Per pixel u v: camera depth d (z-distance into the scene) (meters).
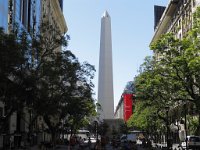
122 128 155.25
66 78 38.41
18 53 28.28
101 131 145.12
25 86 30.58
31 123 39.19
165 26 104.75
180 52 38.41
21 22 65.88
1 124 32.25
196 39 35.88
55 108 37.25
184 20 76.19
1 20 53.16
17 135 58.31
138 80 43.28
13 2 59.38
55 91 38.03
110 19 155.25
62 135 106.50
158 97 44.09
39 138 79.19
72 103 44.06
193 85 41.19
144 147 71.62
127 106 172.25
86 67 46.69
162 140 92.00
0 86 28.30
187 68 36.81
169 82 39.53
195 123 56.03
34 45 33.31
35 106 34.19
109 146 84.31
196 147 51.78
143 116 74.56
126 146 49.69
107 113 158.62
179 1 85.69
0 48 27.38
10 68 28.12
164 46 38.81
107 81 155.75
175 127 81.00
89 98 47.00
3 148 49.59
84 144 63.91
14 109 31.64
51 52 35.59
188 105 49.19
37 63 33.97
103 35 155.12
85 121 92.94
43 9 93.56
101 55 155.12
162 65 39.78
